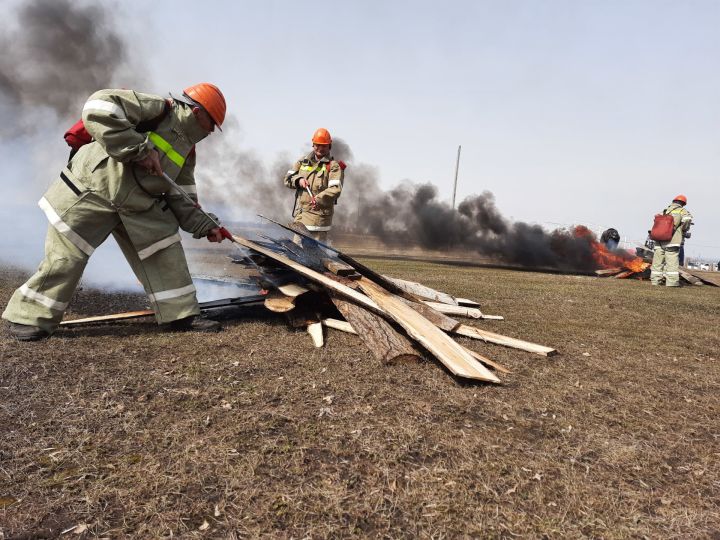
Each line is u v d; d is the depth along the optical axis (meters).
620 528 1.83
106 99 3.41
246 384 3.03
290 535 1.68
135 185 3.69
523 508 1.92
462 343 4.31
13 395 2.64
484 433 2.56
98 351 3.47
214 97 3.86
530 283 10.39
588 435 2.62
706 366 4.22
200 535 1.66
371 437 2.41
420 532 1.74
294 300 4.48
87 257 3.71
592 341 4.89
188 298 4.11
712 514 1.95
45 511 1.74
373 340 3.81
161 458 2.13
